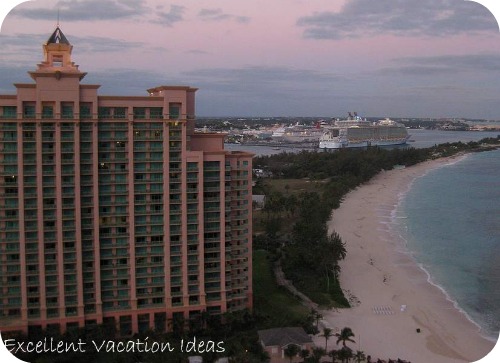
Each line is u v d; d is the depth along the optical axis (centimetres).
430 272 15562
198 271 11438
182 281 11394
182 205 11206
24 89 10381
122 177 11038
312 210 18875
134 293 11238
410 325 11938
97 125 10762
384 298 13475
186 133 11275
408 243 18625
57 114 10506
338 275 15050
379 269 15738
